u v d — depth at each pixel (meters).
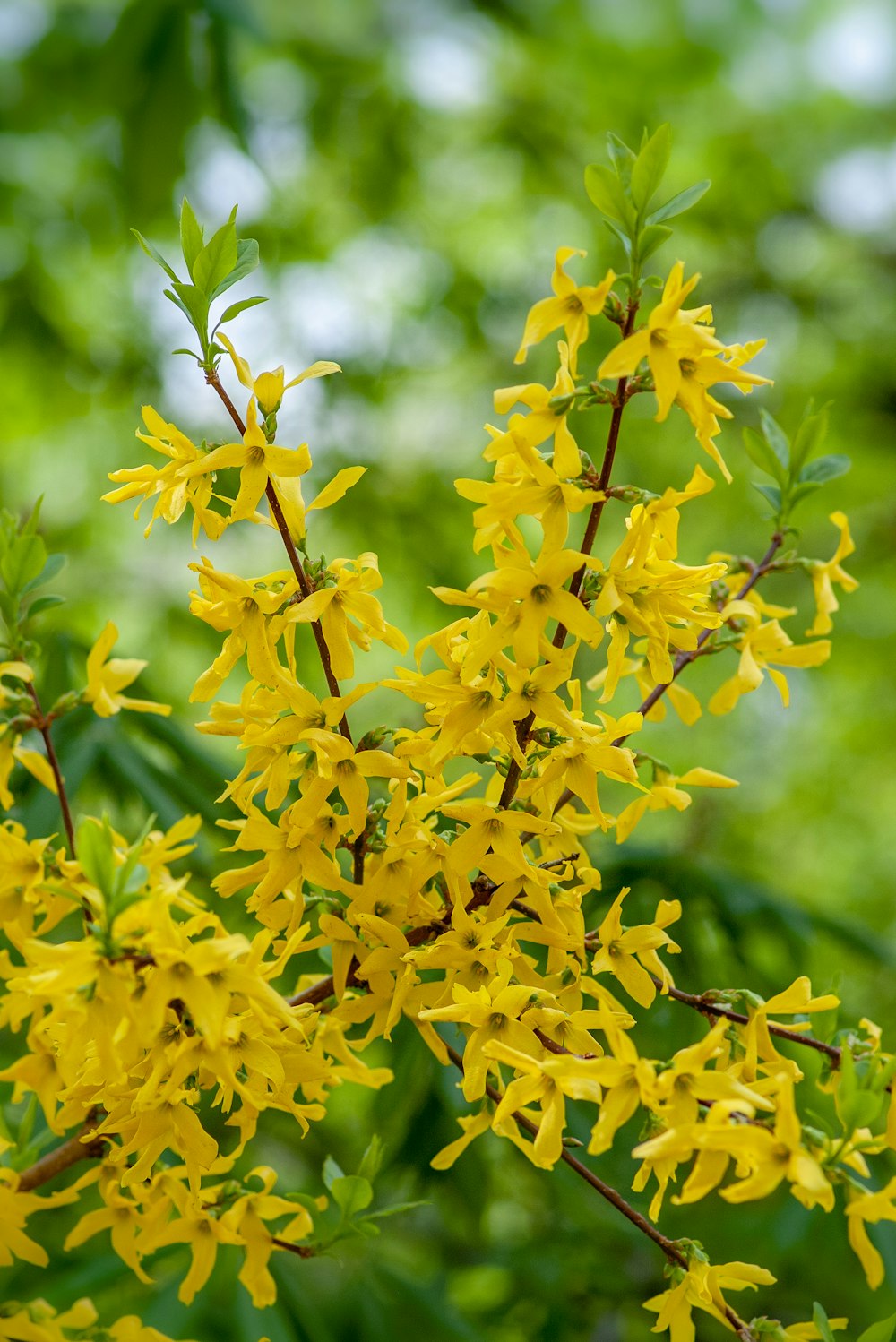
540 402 1.28
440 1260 3.57
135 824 2.94
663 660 1.41
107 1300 2.58
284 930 1.56
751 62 6.26
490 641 1.30
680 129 6.25
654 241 1.25
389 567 5.19
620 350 1.19
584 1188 2.74
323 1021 1.51
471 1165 2.77
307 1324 2.51
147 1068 1.30
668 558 1.41
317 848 1.43
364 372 5.14
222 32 3.98
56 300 5.17
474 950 1.38
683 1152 1.09
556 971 1.42
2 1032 2.88
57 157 5.19
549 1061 1.12
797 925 2.90
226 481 1.69
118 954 1.10
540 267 6.09
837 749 6.98
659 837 4.62
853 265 6.88
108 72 3.94
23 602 2.18
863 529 6.36
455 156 5.80
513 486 1.30
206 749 2.82
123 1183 1.32
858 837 7.16
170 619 4.58
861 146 6.80
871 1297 3.16
